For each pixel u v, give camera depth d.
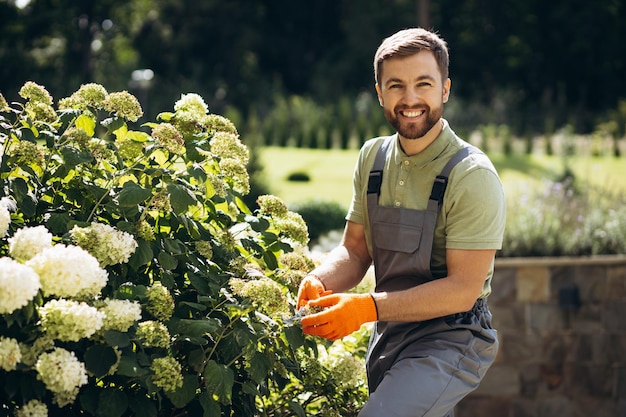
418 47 2.95
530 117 26.89
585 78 36.28
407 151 3.05
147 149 2.92
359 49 37.84
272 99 37.16
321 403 3.34
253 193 12.98
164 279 2.81
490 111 26.44
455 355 2.96
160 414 2.80
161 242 2.92
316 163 20.77
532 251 7.16
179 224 3.02
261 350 2.92
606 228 7.40
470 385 2.99
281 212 3.19
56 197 2.94
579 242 7.20
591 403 6.57
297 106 25.95
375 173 3.16
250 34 38.94
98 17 36.50
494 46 36.81
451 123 25.83
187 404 2.80
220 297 2.84
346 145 24.61
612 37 35.53
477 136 23.83
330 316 2.80
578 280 6.61
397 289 3.09
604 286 6.60
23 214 2.86
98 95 3.00
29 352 2.39
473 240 2.91
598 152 22.12
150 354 2.70
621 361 6.57
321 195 16.28
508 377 6.57
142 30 38.66
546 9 36.50
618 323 6.57
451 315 3.02
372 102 26.33
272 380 2.98
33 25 30.33
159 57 38.94
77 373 2.34
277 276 3.19
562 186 8.76
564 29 35.91
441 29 37.78
